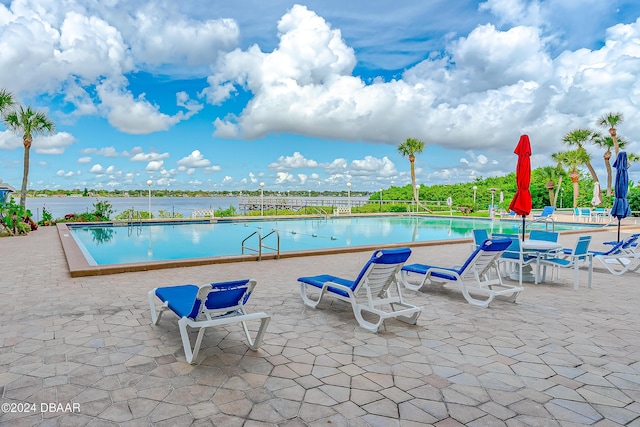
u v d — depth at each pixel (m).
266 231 17.08
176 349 3.22
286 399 2.42
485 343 3.49
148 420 2.16
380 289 4.24
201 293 2.86
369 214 25.16
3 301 4.71
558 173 30.61
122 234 15.54
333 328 3.88
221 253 11.54
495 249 4.93
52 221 16.89
